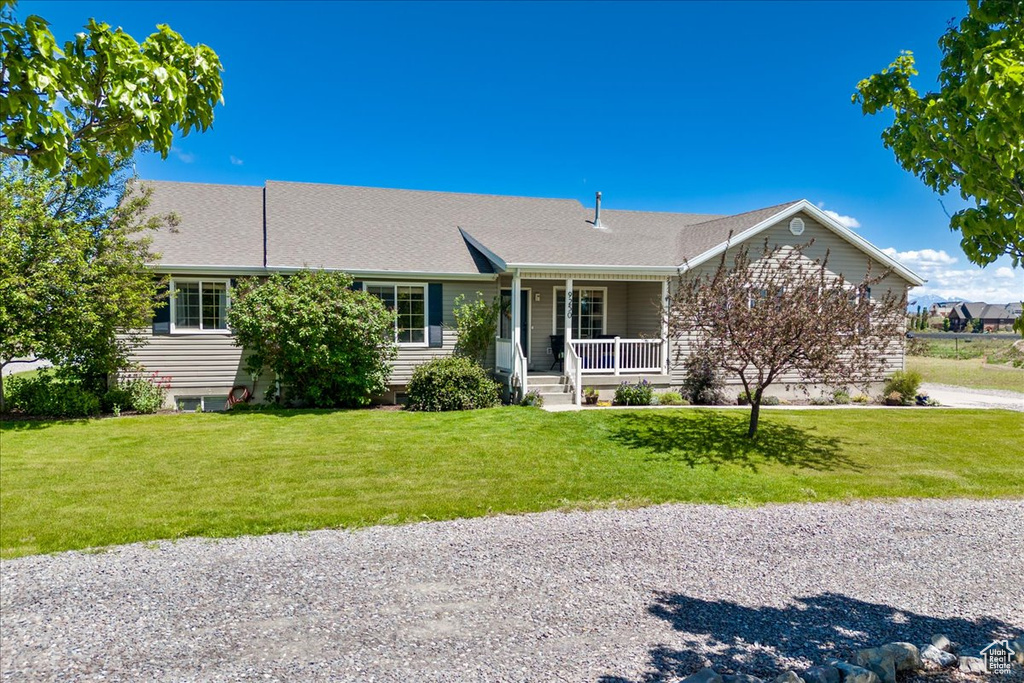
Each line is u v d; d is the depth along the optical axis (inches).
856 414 519.5
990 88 112.4
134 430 426.3
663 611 171.8
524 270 542.6
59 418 469.1
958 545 226.7
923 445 405.1
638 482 307.6
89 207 488.1
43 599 175.8
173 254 527.5
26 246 434.6
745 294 390.3
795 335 371.2
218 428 434.6
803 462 357.1
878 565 207.2
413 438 402.3
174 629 159.2
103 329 461.4
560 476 315.9
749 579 194.9
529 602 176.6
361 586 186.4
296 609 171.0
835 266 616.1
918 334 1625.2
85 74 103.2
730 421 471.2
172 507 259.6
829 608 174.9
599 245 624.1
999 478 324.8
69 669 140.0
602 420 463.5
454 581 190.7
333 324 512.4
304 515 251.1
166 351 521.3
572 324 673.0
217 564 201.9
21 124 96.1
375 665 141.8
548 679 135.9
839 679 128.6
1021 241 149.7
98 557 206.7
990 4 147.5
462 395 519.2
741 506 273.1
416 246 619.5
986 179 146.6
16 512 251.3
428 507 263.4
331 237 607.2
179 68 119.2
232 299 517.7
